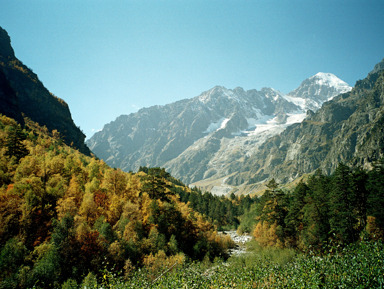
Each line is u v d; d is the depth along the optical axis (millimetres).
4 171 54500
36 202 43719
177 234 62219
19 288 29359
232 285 20609
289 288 17281
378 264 12859
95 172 69438
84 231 39562
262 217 75812
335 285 14133
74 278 34281
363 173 56625
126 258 41625
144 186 66062
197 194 157875
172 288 19219
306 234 54000
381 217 48812
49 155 69812
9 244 33188
